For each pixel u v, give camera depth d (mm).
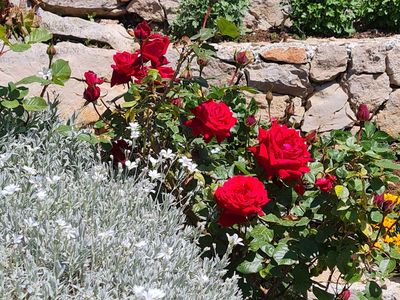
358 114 3203
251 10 6316
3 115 3268
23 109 3305
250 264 3072
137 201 2893
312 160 3330
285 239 3061
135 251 2506
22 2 3703
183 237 2881
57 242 2357
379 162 2920
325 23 5984
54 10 6234
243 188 2945
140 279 2365
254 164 3355
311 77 5582
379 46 5570
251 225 3131
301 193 3131
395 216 3197
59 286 2246
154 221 2814
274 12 6367
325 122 5625
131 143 3336
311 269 3160
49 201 2658
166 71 3434
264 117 5570
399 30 6102
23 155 3109
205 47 3207
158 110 3312
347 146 3020
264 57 5562
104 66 5438
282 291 3354
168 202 2963
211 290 2572
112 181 3072
